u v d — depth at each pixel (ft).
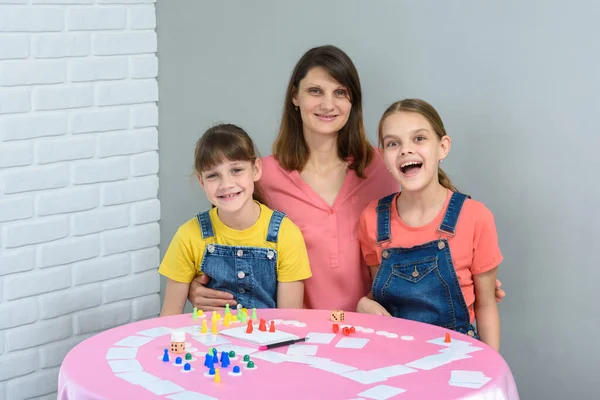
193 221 6.83
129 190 9.02
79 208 8.52
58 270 8.37
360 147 6.97
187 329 5.50
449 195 6.44
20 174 7.97
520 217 7.14
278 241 6.66
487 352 5.00
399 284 6.37
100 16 8.56
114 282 8.95
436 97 7.47
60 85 8.25
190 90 9.12
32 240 8.10
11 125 7.85
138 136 9.07
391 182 7.19
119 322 9.03
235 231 6.68
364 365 4.71
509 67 7.02
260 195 7.07
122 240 8.98
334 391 4.25
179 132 9.22
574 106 6.72
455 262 6.29
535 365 7.21
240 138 6.50
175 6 9.08
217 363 4.72
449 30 7.30
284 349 5.05
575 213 6.82
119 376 4.49
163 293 9.45
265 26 8.50
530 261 7.13
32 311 8.15
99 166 8.69
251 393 4.22
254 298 6.73
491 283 6.41
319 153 7.02
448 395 4.21
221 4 8.77
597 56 6.55
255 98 8.68
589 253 6.78
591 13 6.54
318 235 6.89
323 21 8.09
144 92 9.09
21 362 8.08
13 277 7.97
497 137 7.18
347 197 6.95
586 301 6.84
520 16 6.90
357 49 7.91
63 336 8.45
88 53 8.49
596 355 6.82
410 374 4.55
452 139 7.45
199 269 6.79
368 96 7.91
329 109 6.69
